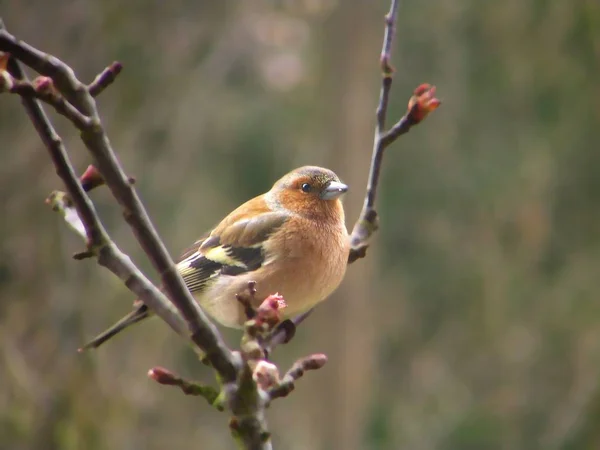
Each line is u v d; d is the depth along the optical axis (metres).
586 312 15.95
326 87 15.83
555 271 16.34
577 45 15.62
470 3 16.05
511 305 16.52
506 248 16.56
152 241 3.19
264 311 3.33
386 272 17.14
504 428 16.19
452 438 16.44
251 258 6.32
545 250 16.34
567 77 15.81
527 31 15.85
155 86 14.63
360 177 15.83
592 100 15.81
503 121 16.47
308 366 3.49
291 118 16.05
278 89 15.86
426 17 16.16
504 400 16.27
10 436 11.91
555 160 16.17
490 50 16.20
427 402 16.88
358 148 15.79
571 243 16.27
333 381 15.73
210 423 15.07
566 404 15.68
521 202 16.34
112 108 14.37
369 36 15.83
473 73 16.30
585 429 15.30
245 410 3.24
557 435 15.45
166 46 14.65
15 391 12.07
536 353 16.16
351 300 15.76
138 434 13.56
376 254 16.56
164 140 15.15
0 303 12.58
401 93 16.34
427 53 16.36
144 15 14.37
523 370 16.20
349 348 15.75
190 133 15.27
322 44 15.88
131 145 14.70
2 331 12.28
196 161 15.44
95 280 12.91
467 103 16.45
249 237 6.35
